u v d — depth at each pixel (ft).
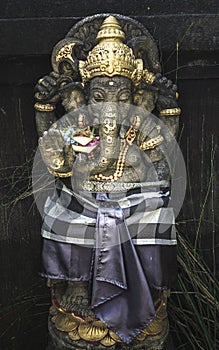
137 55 4.97
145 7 5.50
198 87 5.77
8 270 6.32
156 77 4.94
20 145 5.99
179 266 6.02
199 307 5.93
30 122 5.93
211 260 6.21
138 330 4.69
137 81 4.75
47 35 5.52
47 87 4.94
